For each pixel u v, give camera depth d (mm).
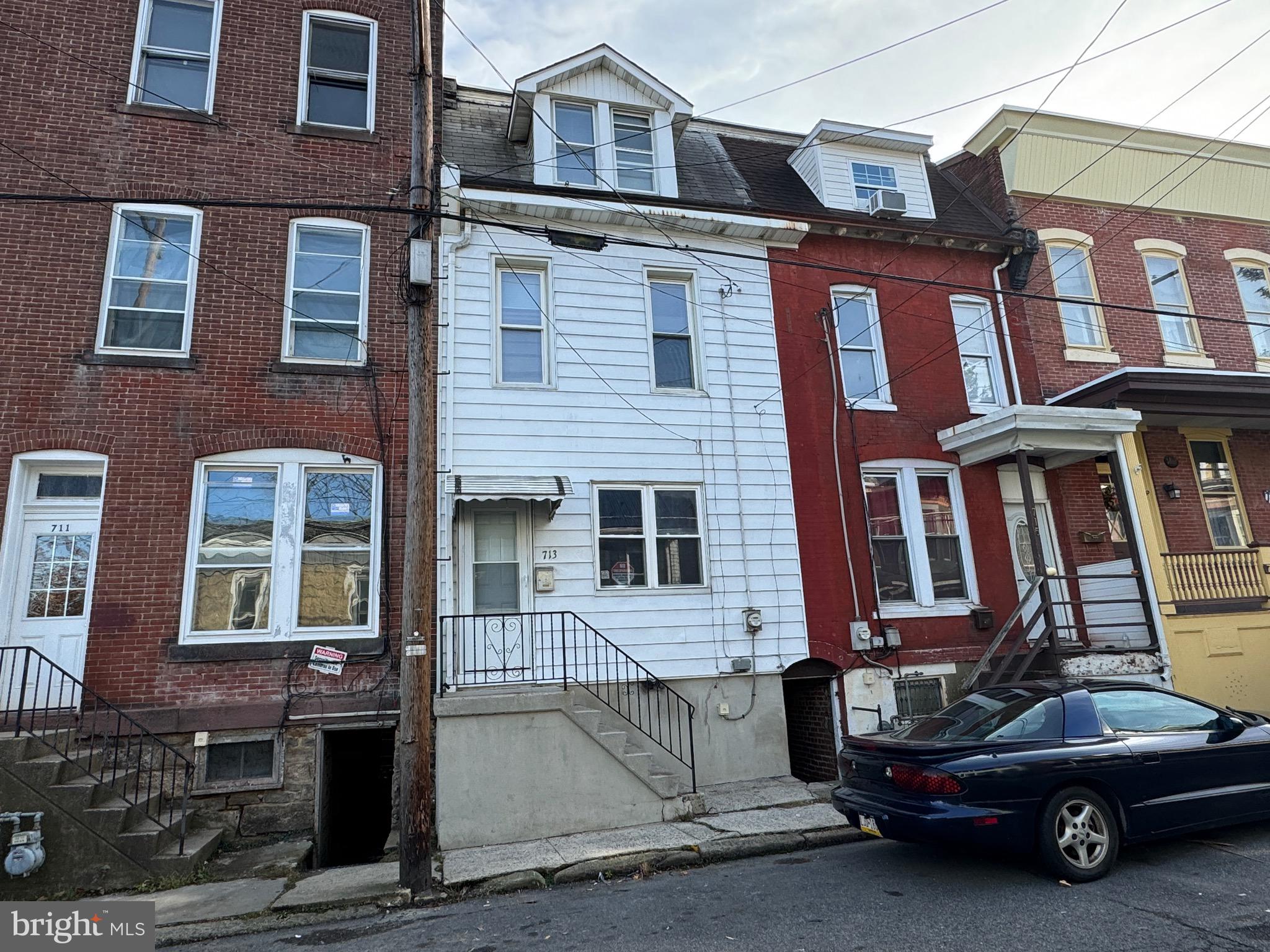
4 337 8680
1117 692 6363
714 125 14555
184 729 8219
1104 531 12562
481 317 10398
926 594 11484
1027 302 13273
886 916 5078
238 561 8961
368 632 9055
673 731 9852
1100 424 11273
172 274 9492
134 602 8438
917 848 6754
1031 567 12234
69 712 8086
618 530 10398
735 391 11305
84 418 8719
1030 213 13719
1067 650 10773
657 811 8086
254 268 9664
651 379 10977
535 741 7957
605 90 11953
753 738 10133
